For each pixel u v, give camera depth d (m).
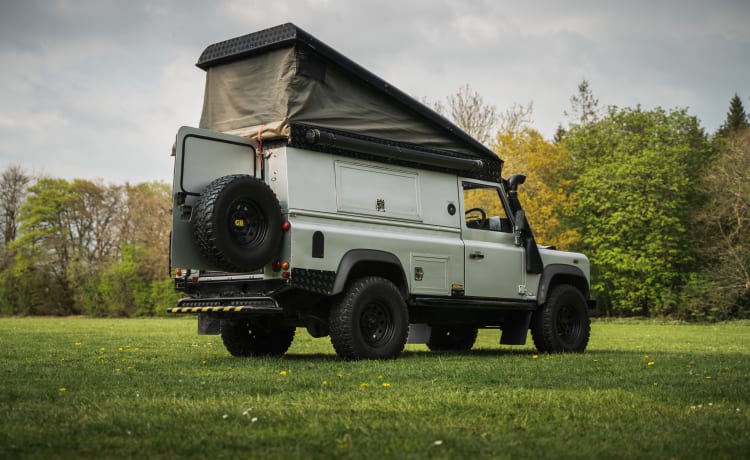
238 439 3.71
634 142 39.06
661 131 39.38
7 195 54.84
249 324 9.52
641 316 39.47
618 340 16.06
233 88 8.84
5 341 13.12
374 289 8.48
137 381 6.20
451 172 9.88
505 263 10.18
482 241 10.05
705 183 37.00
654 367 7.91
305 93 8.41
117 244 53.84
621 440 3.80
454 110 39.84
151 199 49.53
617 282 38.19
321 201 8.38
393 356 8.62
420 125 9.48
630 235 37.84
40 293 52.69
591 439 3.80
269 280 8.12
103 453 3.42
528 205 35.56
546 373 7.02
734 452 3.55
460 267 9.62
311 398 5.12
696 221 37.00
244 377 6.49
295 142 8.25
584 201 38.44
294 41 8.34
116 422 4.10
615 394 5.44
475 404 4.88
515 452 3.50
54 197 54.00
